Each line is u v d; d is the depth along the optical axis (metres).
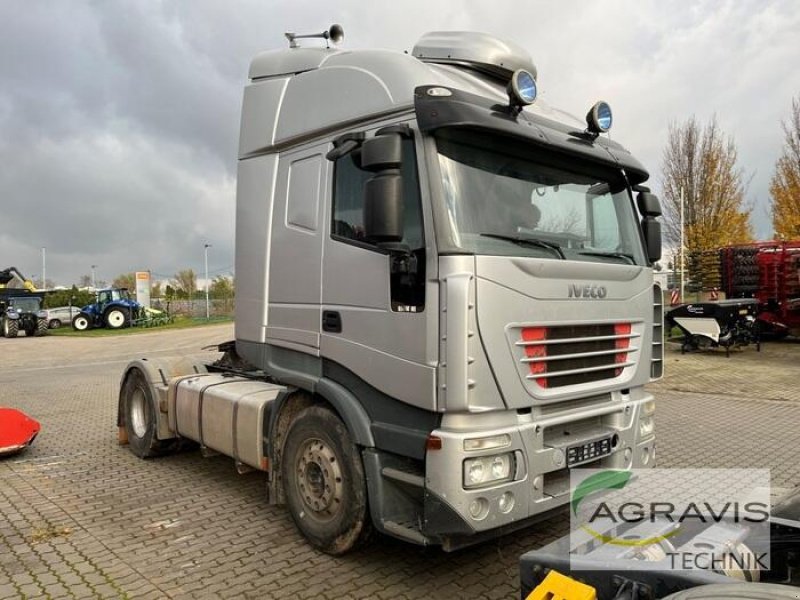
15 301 37.12
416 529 3.77
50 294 52.19
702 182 30.41
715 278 21.59
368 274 3.98
